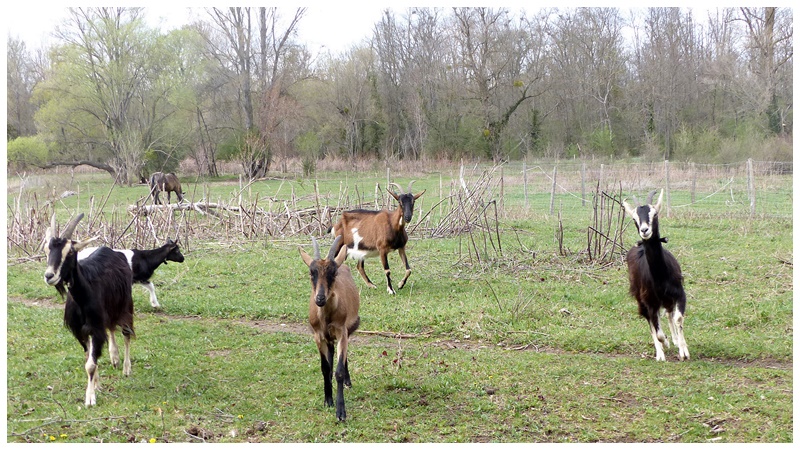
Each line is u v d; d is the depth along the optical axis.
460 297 11.87
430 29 54.00
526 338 9.77
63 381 8.13
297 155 50.75
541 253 14.88
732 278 12.53
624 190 26.64
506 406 7.44
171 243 11.65
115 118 40.94
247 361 8.88
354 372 8.49
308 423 7.08
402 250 12.58
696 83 49.44
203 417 7.25
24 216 17.86
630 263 9.29
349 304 7.52
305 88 51.53
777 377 8.02
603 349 9.30
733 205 21.83
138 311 11.40
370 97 52.00
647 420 7.04
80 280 7.33
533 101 54.62
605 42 51.28
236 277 13.56
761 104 39.88
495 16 48.44
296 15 46.66
